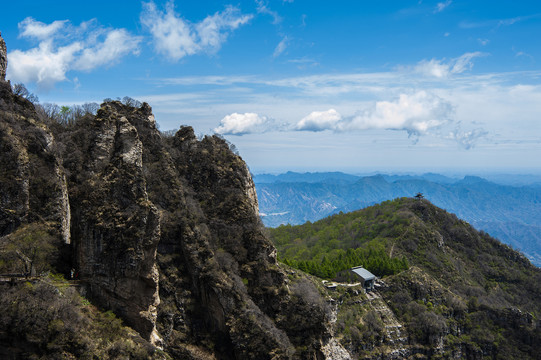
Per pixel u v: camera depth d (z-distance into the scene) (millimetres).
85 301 75438
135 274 78188
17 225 71000
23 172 72875
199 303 97875
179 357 90625
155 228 81625
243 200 116312
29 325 62750
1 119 75125
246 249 109375
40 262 71500
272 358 92812
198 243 100500
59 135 92750
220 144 132125
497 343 176000
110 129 87938
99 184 81250
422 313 171375
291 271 130625
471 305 190000
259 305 103250
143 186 83750
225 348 94750
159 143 111812
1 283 65188
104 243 77750
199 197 116875
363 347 150125
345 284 171875
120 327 74000
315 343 103562
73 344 65438
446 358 166750
